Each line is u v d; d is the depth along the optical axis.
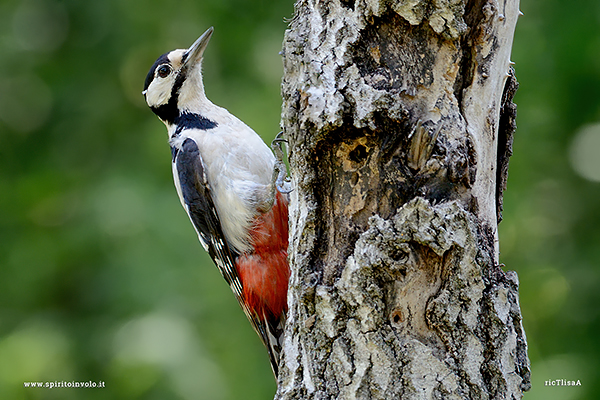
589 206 11.83
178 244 11.80
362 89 4.91
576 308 11.31
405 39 4.95
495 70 5.04
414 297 4.82
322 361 5.02
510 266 11.79
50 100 14.20
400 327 4.82
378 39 5.00
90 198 12.88
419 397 4.73
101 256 12.31
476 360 4.75
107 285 11.91
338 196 5.14
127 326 11.93
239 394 11.34
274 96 13.13
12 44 14.44
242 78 13.89
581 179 11.84
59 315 12.73
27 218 13.41
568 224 11.91
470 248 4.77
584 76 11.30
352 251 5.06
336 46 5.05
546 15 11.65
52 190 13.39
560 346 11.16
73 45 14.31
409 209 4.80
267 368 11.56
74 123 14.02
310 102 5.06
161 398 11.41
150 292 11.66
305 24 5.28
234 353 11.52
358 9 4.99
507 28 5.05
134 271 11.72
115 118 13.95
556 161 11.87
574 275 11.50
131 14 13.95
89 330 12.35
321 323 5.04
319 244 5.21
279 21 14.34
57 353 12.38
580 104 11.46
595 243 11.69
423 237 4.75
